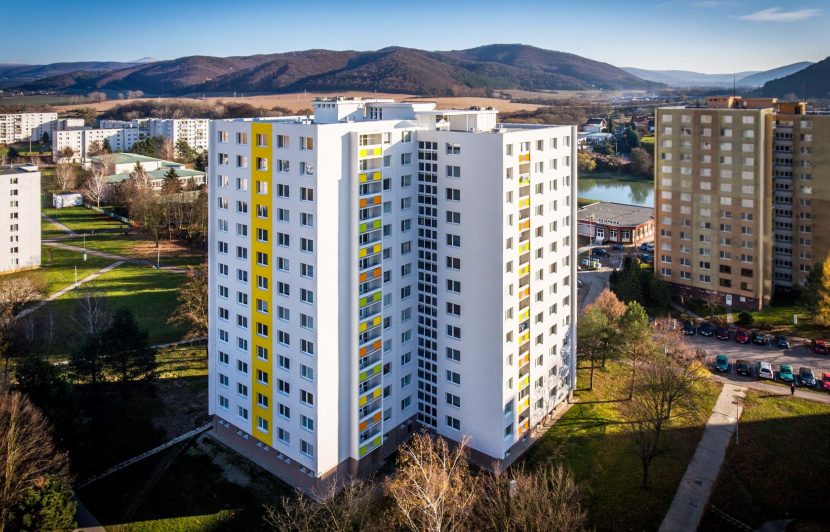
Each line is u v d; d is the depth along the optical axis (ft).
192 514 206.49
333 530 176.65
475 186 213.05
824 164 368.07
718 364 300.81
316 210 197.98
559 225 247.50
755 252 366.43
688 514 198.90
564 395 265.75
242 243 225.56
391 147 217.36
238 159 222.07
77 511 208.64
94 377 258.16
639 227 553.64
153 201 590.14
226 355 239.71
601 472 219.41
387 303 224.53
